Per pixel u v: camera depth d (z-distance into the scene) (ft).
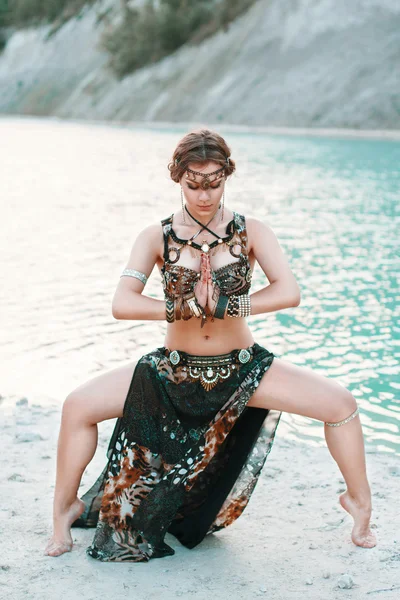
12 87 257.75
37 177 67.92
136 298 10.03
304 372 10.10
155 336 22.02
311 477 12.52
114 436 10.43
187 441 9.93
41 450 13.46
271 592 9.15
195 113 157.99
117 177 68.08
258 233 10.27
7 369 18.90
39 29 275.80
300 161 77.97
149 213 47.16
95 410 10.07
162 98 176.65
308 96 135.03
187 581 9.40
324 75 136.05
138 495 9.95
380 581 9.37
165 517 9.87
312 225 41.45
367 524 10.34
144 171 73.46
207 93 160.86
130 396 9.92
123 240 37.78
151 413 9.91
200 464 9.80
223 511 10.25
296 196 53.06
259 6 168.25
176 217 10.27
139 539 9.93
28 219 44.34
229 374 9.86
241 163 75.97
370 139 109.19
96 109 203.51
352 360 19.63
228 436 10.28
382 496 11.71
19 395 16.90
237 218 10.24
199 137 9.55
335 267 31.19
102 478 10.68
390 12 138.62
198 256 9.93
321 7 149.59
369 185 58.90
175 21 190.19
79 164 80.43
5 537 10.42
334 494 11.86
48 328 22.61
